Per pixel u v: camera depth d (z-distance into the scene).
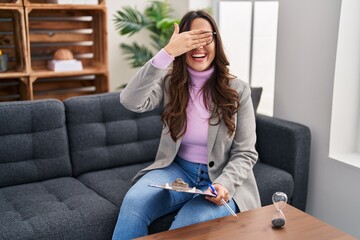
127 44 3.28
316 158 2.39
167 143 1.96
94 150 2.31
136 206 1.69
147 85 1.72
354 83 2.29
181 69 1.87
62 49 2.74
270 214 1.54
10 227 1.67
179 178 1.72
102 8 2.70
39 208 1.84
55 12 2.80
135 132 2.43
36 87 2.87
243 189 1.82
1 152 2.09
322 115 2.32
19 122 2.13
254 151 1.87
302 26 2.38
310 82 2.37
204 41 1.68
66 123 2.30
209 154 1.87
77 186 2.11
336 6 2.17
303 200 2.37
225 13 3.33
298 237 1.38
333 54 2.21
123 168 2.37
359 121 2.33
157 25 3.07
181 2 3.31
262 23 3.06
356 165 2.16
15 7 2.43
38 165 2.18
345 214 2.25
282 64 2.54
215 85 1.87
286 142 2.29
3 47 2.68
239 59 3.31
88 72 2.75
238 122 1.89
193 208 1.63
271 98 3.11
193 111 1.89
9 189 2.07
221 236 1.38
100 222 1.80
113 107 2.38
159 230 1.79
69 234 1.73
